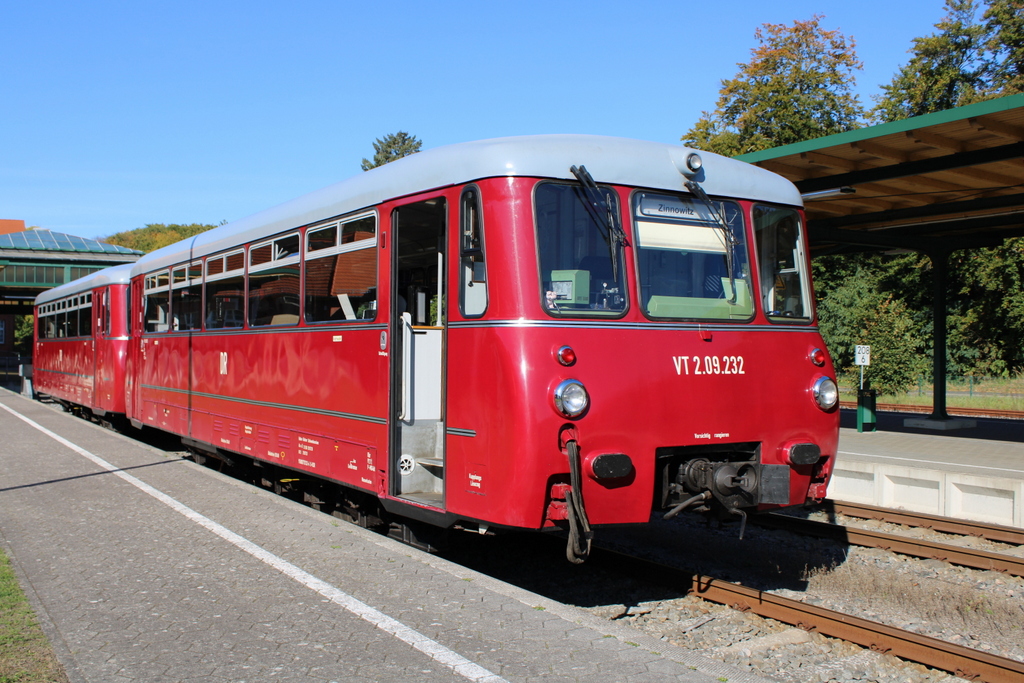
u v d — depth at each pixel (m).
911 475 11.16
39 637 5.16
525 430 5.89
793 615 6.37
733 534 9.50
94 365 18.39
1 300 49.41
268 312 9.68
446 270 6.66
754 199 7.15
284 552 7.15
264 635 5.20
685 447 6.54
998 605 7.03
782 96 39.53
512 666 4.70
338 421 8.09
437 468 7.52
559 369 5.97
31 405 25.23
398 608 5.70
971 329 36.22
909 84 40.31
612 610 6.79
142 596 6.00
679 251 6.69
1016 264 33.16
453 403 6.53
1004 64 37.22
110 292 17.09
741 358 6.72
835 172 13.88
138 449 13.88
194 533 7.86
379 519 8.58
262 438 9.79
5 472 11.52
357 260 7.80
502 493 6.02
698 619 6.59
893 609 7.09
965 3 39.28
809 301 7.35
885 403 30.02
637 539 9.36
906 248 19.27
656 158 6.70
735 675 4.69
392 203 7.25
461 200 6.49
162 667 4.69
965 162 12.43
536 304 6.02
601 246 6.35
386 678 4.53
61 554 7.18
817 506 10.96
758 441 6.79
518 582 7.60
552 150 6.31
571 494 5.91
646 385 6.25
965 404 30.50
